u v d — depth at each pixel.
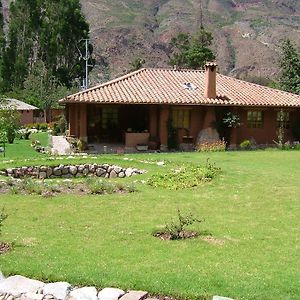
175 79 30.31
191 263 6.98
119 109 29.42
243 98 28.41
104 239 8.25
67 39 73.31
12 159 19.11
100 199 11.74
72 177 16.95
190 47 74.81
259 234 8.66
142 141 26.91
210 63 27.75
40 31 73.75
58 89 62.81
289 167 17.72
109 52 115.75
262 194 12.46
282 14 144.75
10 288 6.07
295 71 45.12
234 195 12.32
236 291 5.91
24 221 9.57
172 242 8.11
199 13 137.62
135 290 5.98
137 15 137.38
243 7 149.00
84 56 74.19
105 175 17.17
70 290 6.02
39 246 7.81
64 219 9.74
